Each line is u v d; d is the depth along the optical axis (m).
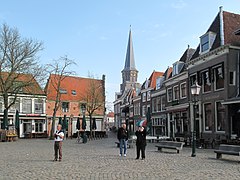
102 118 59.97
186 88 32.25
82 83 61.50
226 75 24.42
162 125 42.72
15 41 34.81
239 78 24.00
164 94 42.50
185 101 32.19
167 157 15.56
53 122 41.31
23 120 49.41
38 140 36.81
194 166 11.98
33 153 17.86
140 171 10.66
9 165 12.30
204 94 27.61
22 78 40.84
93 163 12.98
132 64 119.94
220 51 25.22
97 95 51.81
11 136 33.56
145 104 52.88
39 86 39.75
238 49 24.73
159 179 9.06
